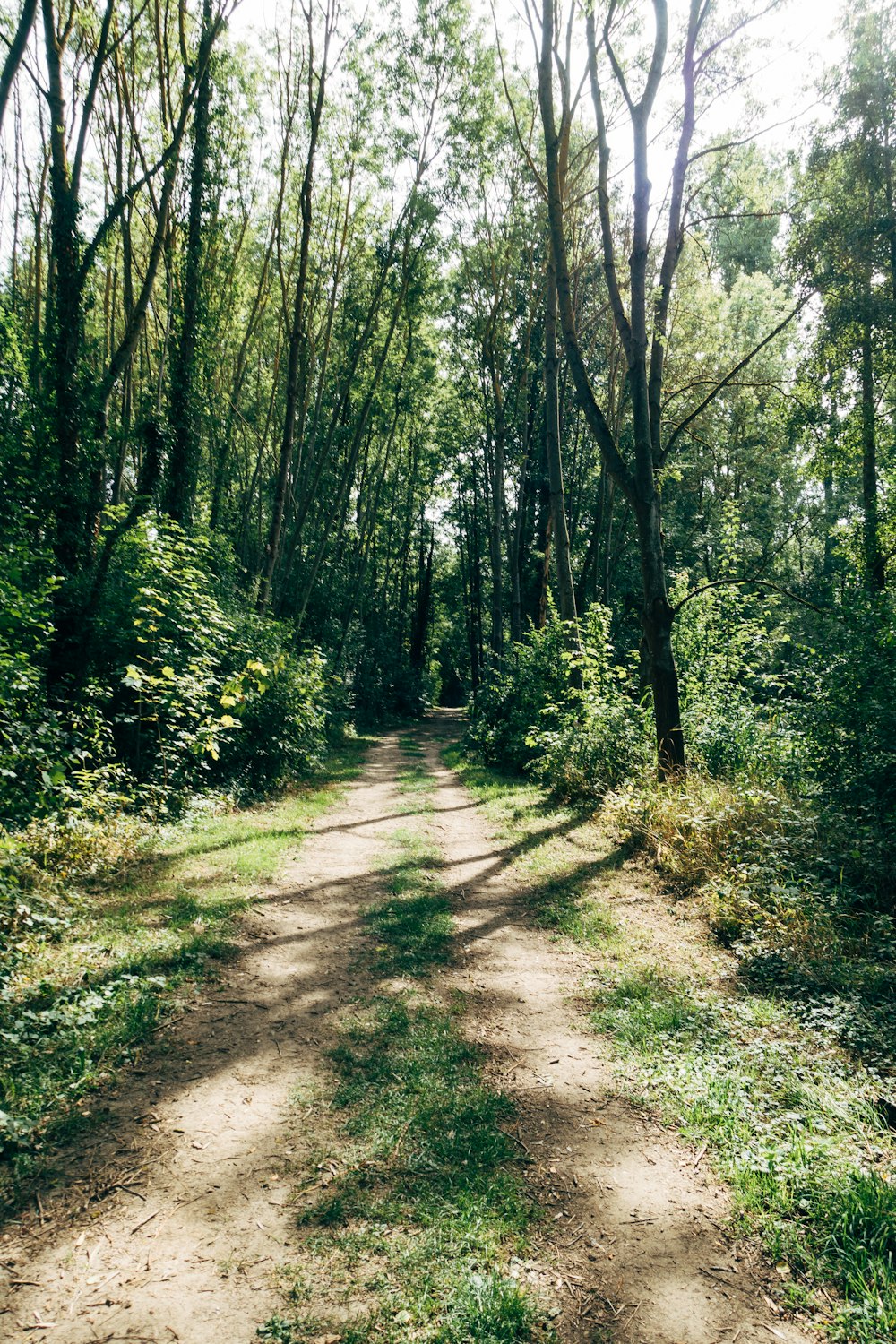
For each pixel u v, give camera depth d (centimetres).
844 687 929
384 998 479
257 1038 421
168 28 1388
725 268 2639
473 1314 234
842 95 1390
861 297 1441
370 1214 282
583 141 1955
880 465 1608
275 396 2706
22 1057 368
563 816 1039
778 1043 410
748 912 593
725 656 1385
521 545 2548
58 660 880
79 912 567
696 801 816
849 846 684
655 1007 457
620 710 1164
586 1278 254
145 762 926
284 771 1277
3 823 630
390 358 2634
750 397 2397
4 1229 267
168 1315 232
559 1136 337
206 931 562
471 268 2384
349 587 3238
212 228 1548
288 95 1820
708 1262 263
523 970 533
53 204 970
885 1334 228
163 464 1368
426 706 4584
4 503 918
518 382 2548
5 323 1058
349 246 2273
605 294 2183
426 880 758
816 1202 283
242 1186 296
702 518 2759
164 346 1623
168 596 982
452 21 1923
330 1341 224
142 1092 359
